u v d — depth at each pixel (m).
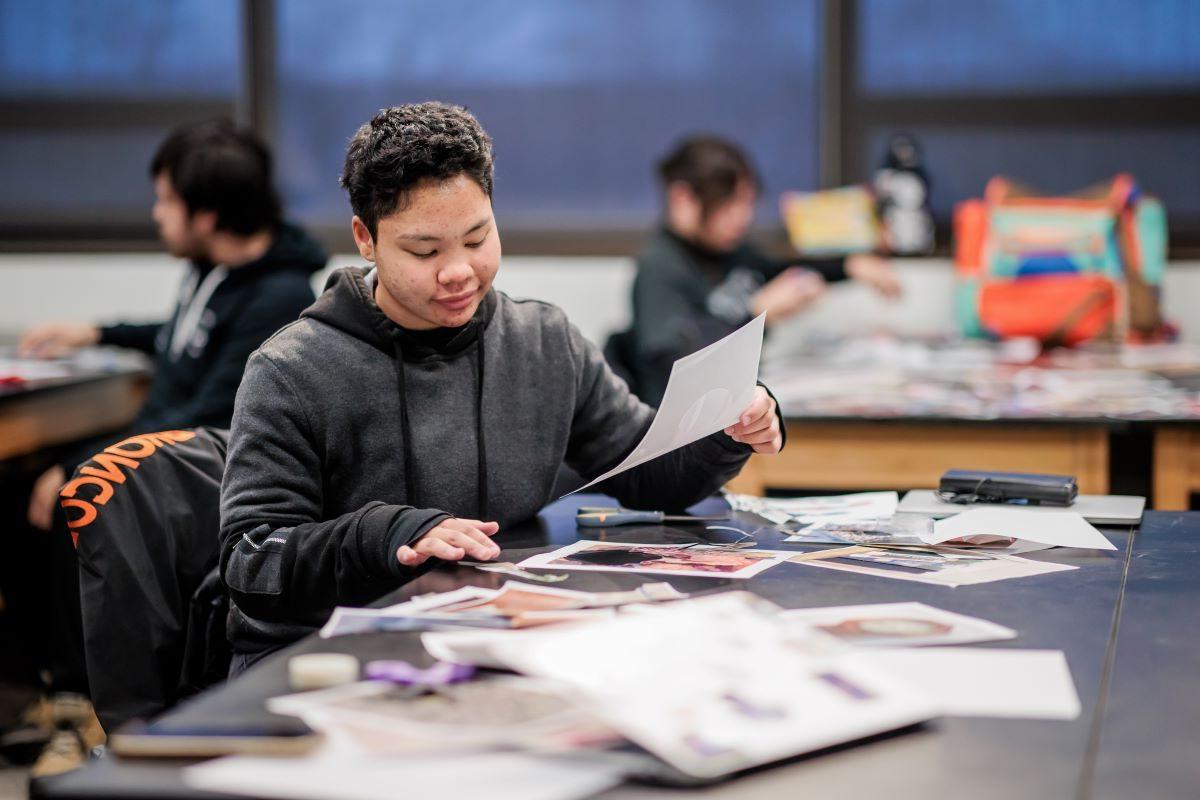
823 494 2.86
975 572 1.38
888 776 0.86
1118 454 2.68
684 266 3.65
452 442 1.66
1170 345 3.80
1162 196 4.38
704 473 1.70
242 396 1.59
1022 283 3.81
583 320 4.50
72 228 4.62
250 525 1.52
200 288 2.94
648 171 4.55
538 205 4.59
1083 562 1.44
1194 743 0.91
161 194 2.83
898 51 4.43
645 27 4.50
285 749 0.86
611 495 1.80
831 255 4.20
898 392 2.91
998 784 0.85
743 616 1.07
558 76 4.54
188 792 0.81
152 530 1.70
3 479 3.21
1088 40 4.36
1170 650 1.12
